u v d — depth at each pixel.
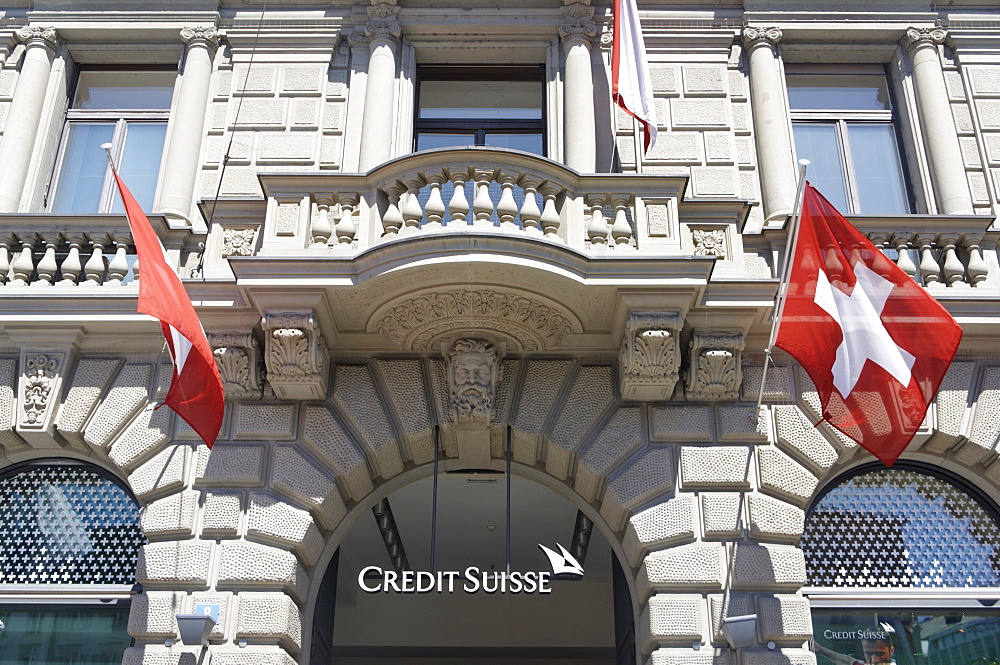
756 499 8.19
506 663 13.83
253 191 9.92
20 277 8.85
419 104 10.77
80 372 8.72
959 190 9.80
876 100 10.79
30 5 10.94
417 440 8.70
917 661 8.06
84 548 8.65
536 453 8.88
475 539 12.07
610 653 13.88
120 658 8.15
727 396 8.57
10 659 8.19
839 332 7.55
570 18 10.73
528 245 7.77
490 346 8.57
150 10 10.77
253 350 8.45
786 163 9.98
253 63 10.60
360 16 10.84
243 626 7.69
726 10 10.88
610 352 8.80
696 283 7.99
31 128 10.17
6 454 8.84
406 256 7.78
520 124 10.66
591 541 12.14
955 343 7.44
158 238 8.46
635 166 10.02
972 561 8.50
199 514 8.16
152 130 10.59
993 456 8.49
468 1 10.86
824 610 8.24
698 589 7.90
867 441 7.36
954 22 10.81
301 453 8.45
